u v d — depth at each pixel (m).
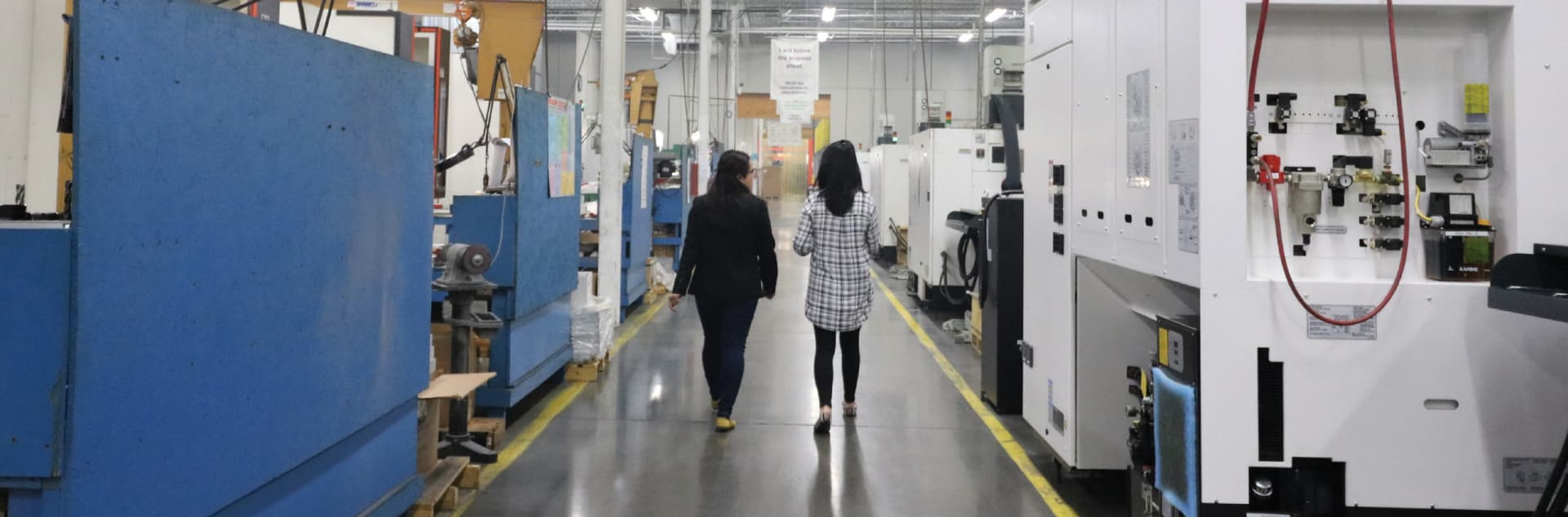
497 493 3.71
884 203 12.61
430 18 8.11
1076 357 3.50
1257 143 2.49
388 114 2.93
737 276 4.58
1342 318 2.45
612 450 4.33
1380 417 2.46
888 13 19.42
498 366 4.52
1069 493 3.71
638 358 6.62
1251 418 2.46
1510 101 2.47
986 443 4.46
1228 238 2.42
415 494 3.23
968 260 7.69
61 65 4.01
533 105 4.80
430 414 3.62
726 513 3.52
